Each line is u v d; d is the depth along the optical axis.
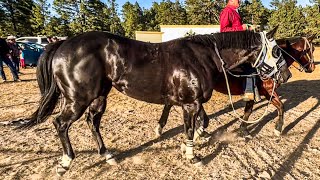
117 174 3.96
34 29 48.25
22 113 6.93
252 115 6.94
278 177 3.93
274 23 49.62
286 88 10.30
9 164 4.16
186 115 3.99
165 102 4.04
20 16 45.91
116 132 5.62
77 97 3.67
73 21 50.19
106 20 53.78
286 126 6.10
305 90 9.88
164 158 4.48
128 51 3.75
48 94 3.78
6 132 5.50
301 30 45.88
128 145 4.98
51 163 4.21
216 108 7.59
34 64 18.52
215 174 3.99
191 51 3.90
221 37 4.17
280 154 4.70
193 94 3.85
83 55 3.58
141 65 3.76
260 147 4.98
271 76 4.65
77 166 4.15
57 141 5.05
